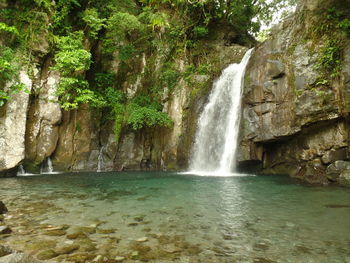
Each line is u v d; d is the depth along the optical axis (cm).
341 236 427
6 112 1191
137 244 390
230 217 541
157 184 995
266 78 1172
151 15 1744
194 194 790
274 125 1127
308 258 347
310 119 1023
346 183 877
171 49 1861
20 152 1213
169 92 1725
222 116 1412
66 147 1492
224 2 1941
